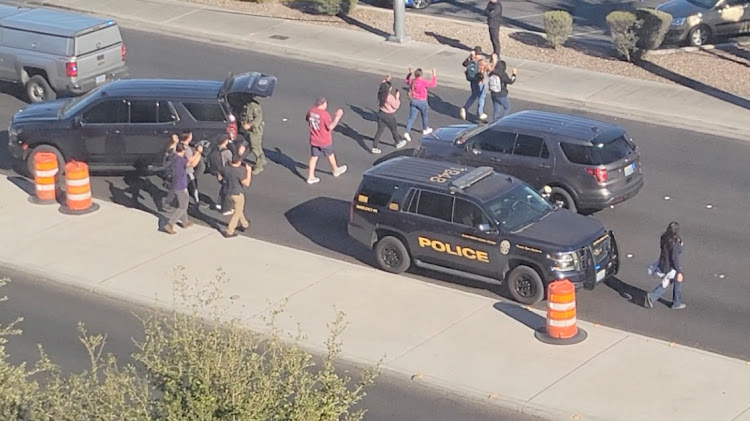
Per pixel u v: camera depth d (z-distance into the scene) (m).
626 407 15.03
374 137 25.69
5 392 10.26
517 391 15.53
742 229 20.89
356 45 32.59
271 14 35.53
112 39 28.48
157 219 21.89
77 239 20.91
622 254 20.05
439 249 18.86
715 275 19.11
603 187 20.97
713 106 27.45
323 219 21.95
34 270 19.61
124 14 35.62
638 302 18.31
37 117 23.73
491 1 30.62
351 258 20.20
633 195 21.64
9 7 29.52
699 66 30.28
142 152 23.47
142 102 23.28
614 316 17.84
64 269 19.62
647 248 20.25
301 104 28.44
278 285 18.92
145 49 32.66
